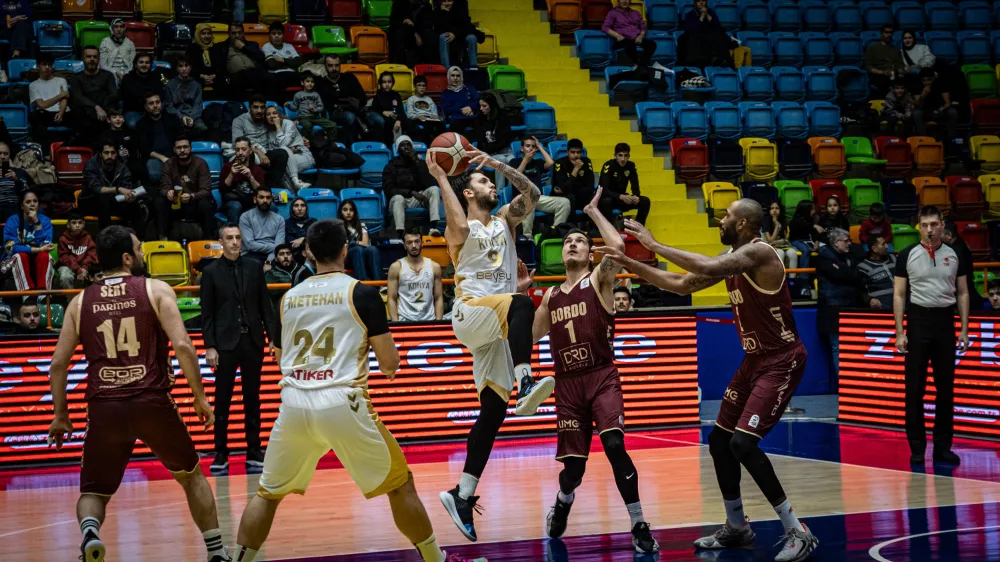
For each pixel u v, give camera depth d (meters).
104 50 13.50
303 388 4.21
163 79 13.72
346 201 11.44
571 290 5.63
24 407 8.83
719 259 5.10
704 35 16.64
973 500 6.43
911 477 7.38
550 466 8.23
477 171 5.85
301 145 13.12
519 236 12.96
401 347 9.64
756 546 5.30
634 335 10.30
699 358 12.27
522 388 5.26
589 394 5.54
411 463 8.49
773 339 5.24
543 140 14.91
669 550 5.26
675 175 15.11
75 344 4.79
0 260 10.52
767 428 5.14
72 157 12.39
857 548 5.14
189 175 11.84
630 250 13.23
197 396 4.81
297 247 11.24
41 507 6.95
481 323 5.47
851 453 8.58
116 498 7.17
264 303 8.70
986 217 15.70
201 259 10.25
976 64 18.00
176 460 4.81
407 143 12.98
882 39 17.36
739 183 14.97
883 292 12.07
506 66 15.61
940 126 16.55
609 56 16.72
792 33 17.72
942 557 4.89
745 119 15.87
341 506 6.68
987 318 9.27
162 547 5.52
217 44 13.88
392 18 15.72
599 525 5.93
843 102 16.97
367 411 4.22
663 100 16.31
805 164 15.37
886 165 15.81
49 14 14.61
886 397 9.98
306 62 14.73
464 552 5.25
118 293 4.74
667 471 7.79
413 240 10.05
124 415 4.65
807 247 13.38
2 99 13.16
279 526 6.02
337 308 4.26
